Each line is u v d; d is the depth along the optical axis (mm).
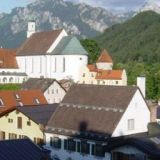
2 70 196500
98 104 80125
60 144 79500
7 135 88875
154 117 91312
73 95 85438
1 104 111875
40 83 145625
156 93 182625
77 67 189250
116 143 64688
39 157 41750
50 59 192500
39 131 82812
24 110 85688
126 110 76938
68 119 80562
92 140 74125
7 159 40156
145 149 57750
